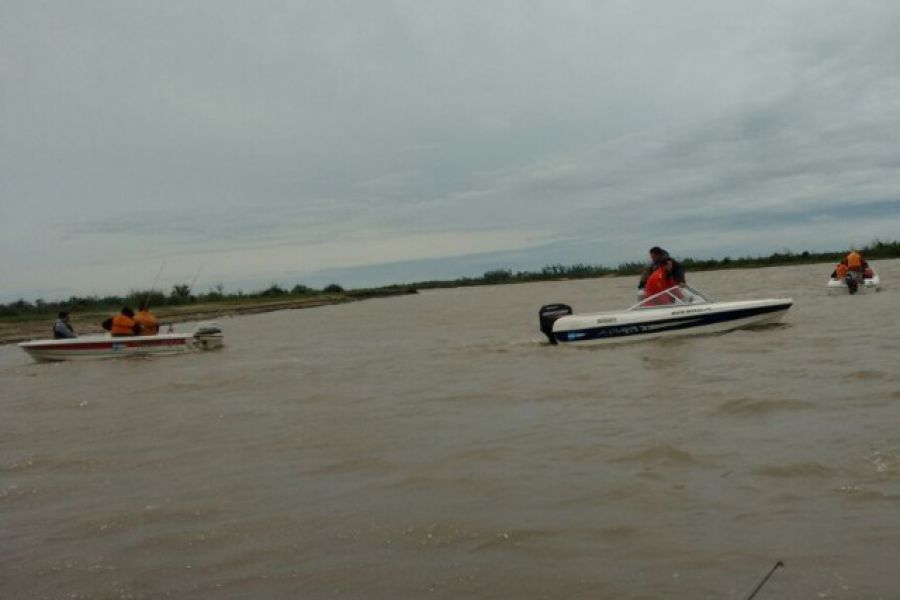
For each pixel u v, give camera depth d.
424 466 6.69
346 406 10.02
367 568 4.52
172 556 4.87
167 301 63.62
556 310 15.27
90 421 9.91
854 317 17.03
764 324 15.40
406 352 17.16
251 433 8.53
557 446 7.08
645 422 7.80
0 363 20.75
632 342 14.64
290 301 73.81
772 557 4.33
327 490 6.14
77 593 4.38
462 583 4.24
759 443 6.66
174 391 12.43
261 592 4.26
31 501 6.28
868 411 7.52
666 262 14.93
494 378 11.74
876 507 4.98
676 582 4.10
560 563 4.45
